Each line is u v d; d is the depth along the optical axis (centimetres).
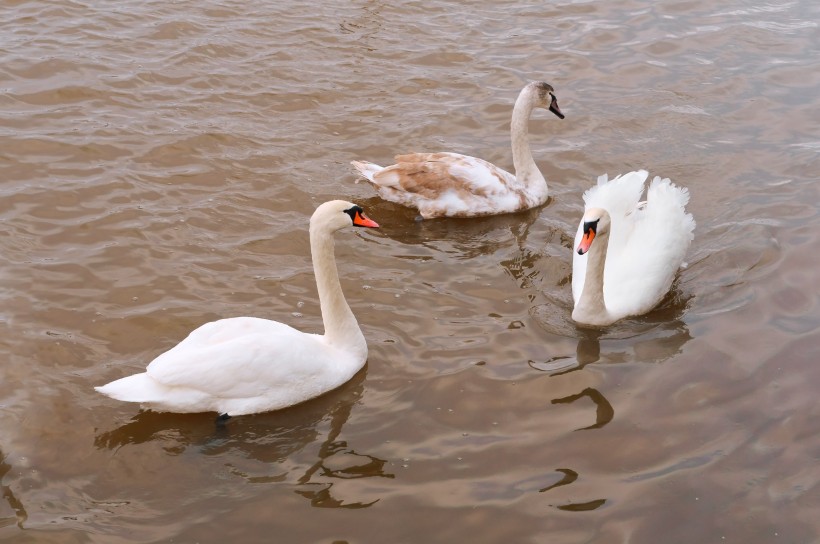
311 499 753
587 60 1546
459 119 1380
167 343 922
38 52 1437
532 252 1112
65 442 800
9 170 1176
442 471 784
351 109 1379
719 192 1212
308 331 952
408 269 1067
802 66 1530
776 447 810
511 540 720
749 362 912
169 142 1262
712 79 1494
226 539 714
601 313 962
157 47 1486
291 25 1595
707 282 1039
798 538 725
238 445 808
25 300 965
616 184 1078
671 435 824
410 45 1565
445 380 888
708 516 742
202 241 1080
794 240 1102
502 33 1627
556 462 795
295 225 1124
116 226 1094
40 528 716
